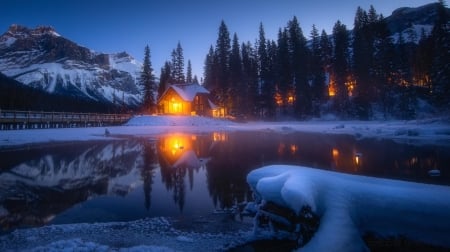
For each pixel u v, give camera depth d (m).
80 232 8.41
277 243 6.84
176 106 69.19
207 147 27.36
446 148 23.53
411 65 68.81
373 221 5.20
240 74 73.19
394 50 64.81
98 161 20.80
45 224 9.48
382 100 61.91
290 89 71.00
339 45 69.19
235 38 77.69
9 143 27.53
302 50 71.69
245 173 16.73
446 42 48.00
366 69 61.75
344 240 5.02
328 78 80.38
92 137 35.12
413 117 56.31
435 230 4.75
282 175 6.62
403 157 20.28
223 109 75.06
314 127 49.06
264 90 72.44
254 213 10.12
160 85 85.12
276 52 79.31
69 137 34.00
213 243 7.55
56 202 11.78
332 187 5.67
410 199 5.04
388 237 5.08
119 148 26.88
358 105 61.34
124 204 11.48
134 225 9.06
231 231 8.48
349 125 49.44
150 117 58.69
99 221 9.71
